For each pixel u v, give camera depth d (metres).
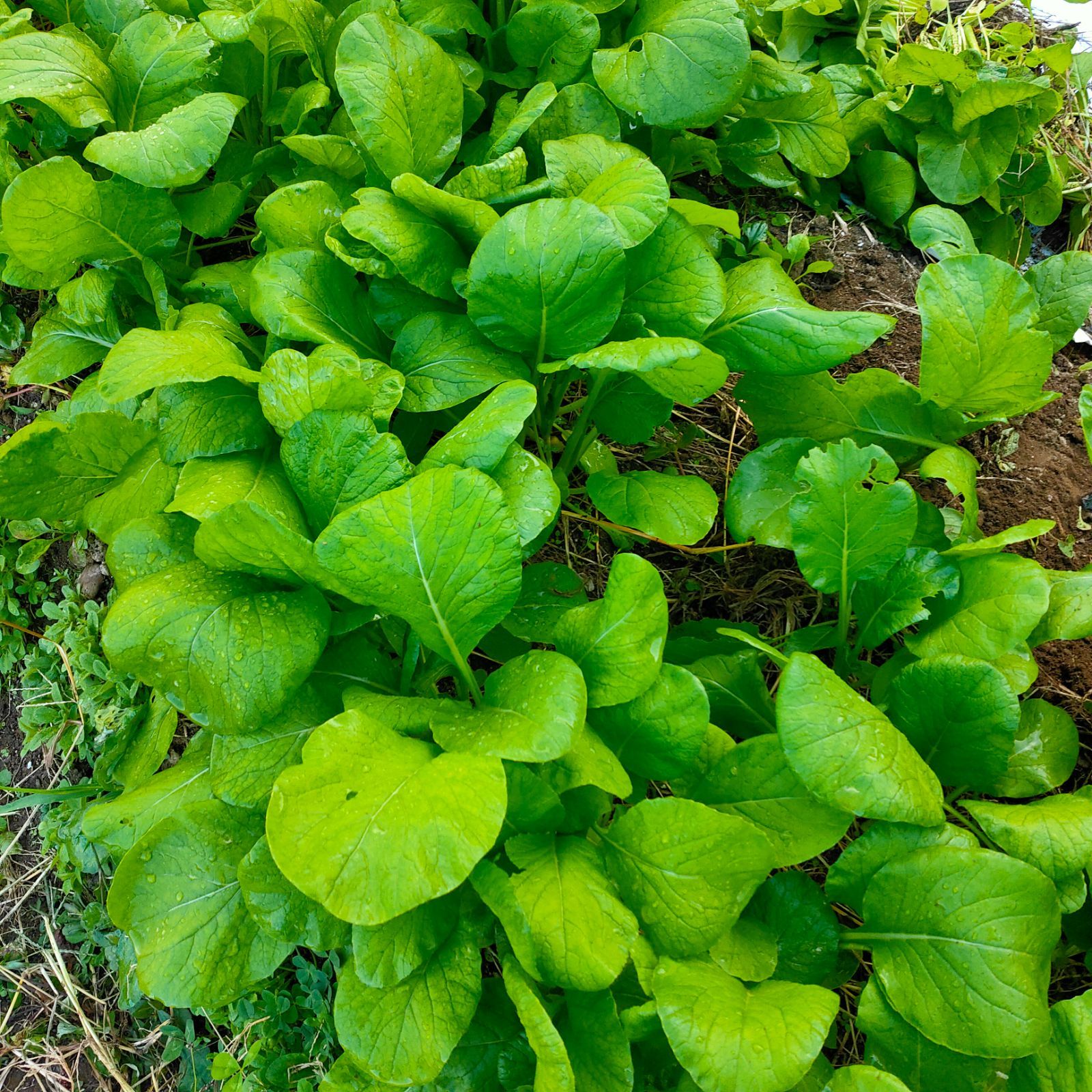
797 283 1.05
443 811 0.60
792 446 0.82
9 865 0.94
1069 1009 0.65
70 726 0.92
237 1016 0.82
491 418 0.70
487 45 0.96
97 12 0.95
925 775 0.67
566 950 0.62
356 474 0.71
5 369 1.02
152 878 0.70
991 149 1.05
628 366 0.70
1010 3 1.22
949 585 0.76
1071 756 0.78
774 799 0.70
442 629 0.70
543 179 0.81
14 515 0.83
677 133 0.97
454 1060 0.69
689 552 0.93
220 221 0.90
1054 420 0.98
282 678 0.69
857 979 0.79
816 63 1.13
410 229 0.78
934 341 0.78
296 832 0.60
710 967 0.67
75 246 0.85
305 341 0.81
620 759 0.71
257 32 0.89
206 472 0.75
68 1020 0.88
